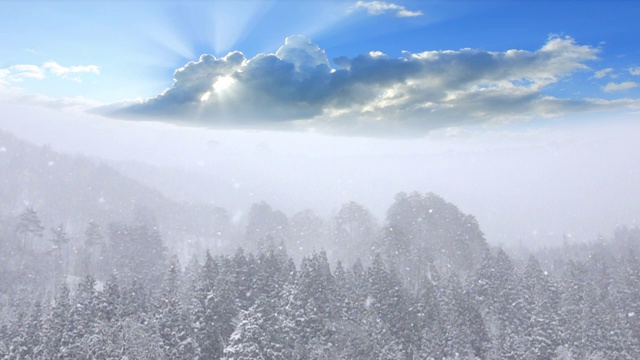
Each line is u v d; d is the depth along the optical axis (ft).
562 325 192.95
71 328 143.33
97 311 152.76
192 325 151.64
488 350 179.63
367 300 188.44
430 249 287.28
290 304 156.97
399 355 159.43
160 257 314.76
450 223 300.40
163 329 146.92
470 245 290.15
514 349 173.17
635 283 238.27
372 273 196.54
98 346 129.29
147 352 130.82
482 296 213.66
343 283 197.06
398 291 187.11
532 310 195.93
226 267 177.99
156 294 193.88
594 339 187.01
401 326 178.29
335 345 157.79
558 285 237.04
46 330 146.20
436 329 181.27
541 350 169.58
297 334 148.87
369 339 163.84
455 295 192.65
